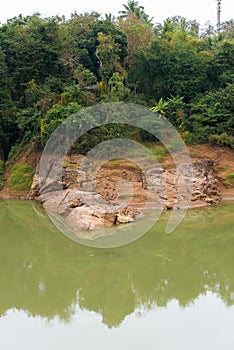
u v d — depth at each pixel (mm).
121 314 10156
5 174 29078
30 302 11000
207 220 20234
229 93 29250
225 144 27953
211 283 12258
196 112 29891
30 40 31453
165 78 31469
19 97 32719
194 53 32625
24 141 30344
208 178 24922
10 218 21953
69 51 33031
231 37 41844
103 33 33844
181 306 10516
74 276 13125
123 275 13148
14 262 14633
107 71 31062
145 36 34875
